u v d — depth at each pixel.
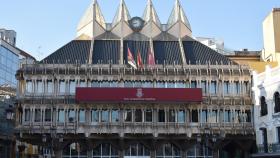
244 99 72.69
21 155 85.88
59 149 70.69
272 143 62.97
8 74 89.62
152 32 82.62
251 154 70.31
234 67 73.81
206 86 73.19
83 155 72.44
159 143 72.62
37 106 70.75
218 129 71.44
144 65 73.00
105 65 72.56
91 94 69.25
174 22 85.06
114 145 71.81
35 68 71.75
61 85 71.88
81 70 72.00
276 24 80.75
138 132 70.38
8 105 84.38
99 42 79.81
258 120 69.44
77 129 70.12
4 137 81.25
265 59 84.44
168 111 71.88
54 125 70.06
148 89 70.06
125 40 80.38
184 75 72.81
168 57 77.06
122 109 71.31
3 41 86.56
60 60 74.44
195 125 71.38
